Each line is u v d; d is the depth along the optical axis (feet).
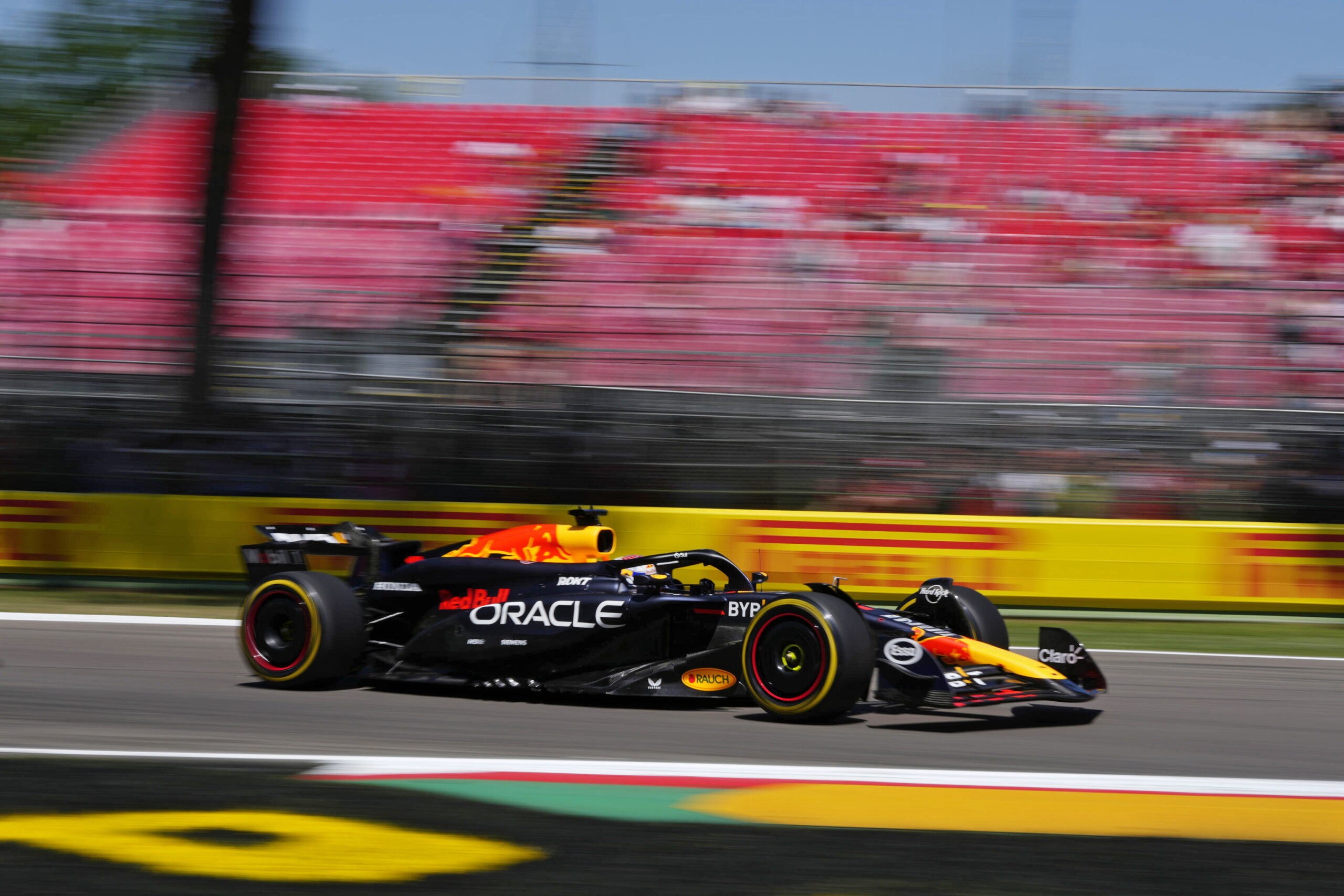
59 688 72.69
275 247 202.90
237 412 126.11
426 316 174.91
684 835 44.04
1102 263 198.18
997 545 115.75
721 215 213.87
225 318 164.25
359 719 64.49
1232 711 72.02
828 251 203.62
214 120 132.87
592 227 210.38
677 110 237.66
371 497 123.44
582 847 42.63
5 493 122.72
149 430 125.59
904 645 63.31
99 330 181.57
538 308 181.27
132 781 50.75
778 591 68.28
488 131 234.99
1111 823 46.37
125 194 220.43
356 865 40.42
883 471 120.57
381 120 240.12
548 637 69.21
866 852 42.32
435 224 207.62
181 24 150.30
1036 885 39.40
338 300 174.40
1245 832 45.44
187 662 82.58
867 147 228.84
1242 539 114.11
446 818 45.78
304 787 50.01
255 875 39.24
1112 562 114.83
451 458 123.85
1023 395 148.36
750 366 150.51
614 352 152.05
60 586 121.39
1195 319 160.66
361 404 125.18
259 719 64.34
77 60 193.88
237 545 121.08
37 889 37.76
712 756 56.34
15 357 130.82
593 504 122.42
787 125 233.14
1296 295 180.96
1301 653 96.43
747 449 122.01
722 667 66.33
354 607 72.43
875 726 64.03
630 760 55.62
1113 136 226.99
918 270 197.88
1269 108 228.43
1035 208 211.82
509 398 125.39
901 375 150.71
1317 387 143.74
